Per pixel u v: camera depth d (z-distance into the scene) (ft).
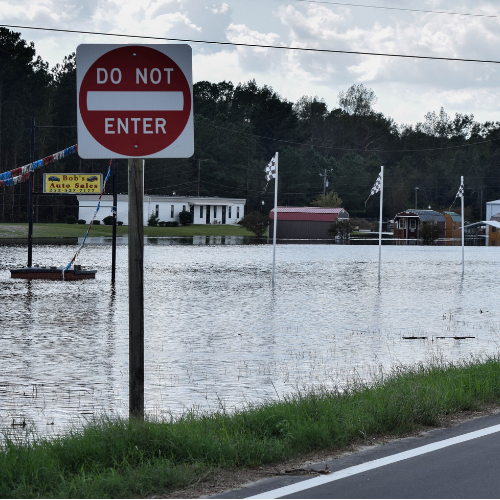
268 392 85.10
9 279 247.29
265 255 415.44
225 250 465.47
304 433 56.85
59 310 166.20
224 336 130.52
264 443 54.49
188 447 52.95
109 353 111.65
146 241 582.35
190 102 55.42
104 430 56.85
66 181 248.93
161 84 55.42
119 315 157.89
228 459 52.11
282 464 52.60
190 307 176.55
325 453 55.57
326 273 290.97
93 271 255.70
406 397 67.26
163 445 52.90
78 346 117.91
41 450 52.44
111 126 55.52
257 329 139.85
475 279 267.18
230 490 46.57
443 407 68.18
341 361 106.11
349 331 137.69
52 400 81.30
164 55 55.31
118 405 79.10
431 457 53.83
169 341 124.47
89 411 76.28
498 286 239.09
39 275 250.98
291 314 163.73
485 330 139.33
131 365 59.00
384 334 134.00
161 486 46.50
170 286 230.68
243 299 195.11
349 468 51.26
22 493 44.14
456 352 114.01
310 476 49.60
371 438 60.13
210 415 66.33
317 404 65.77
